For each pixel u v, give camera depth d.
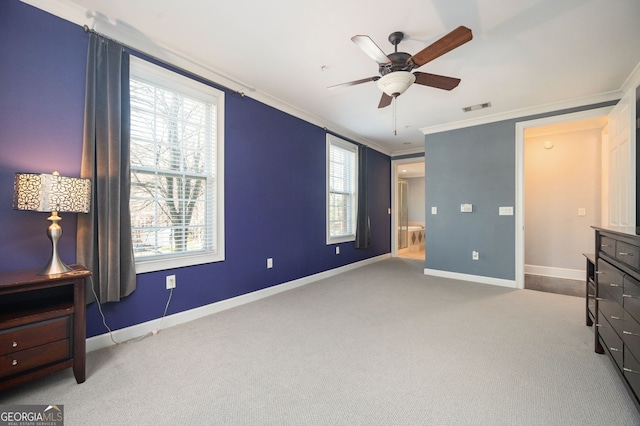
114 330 2.30
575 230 4.57
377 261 6.09
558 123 3.78
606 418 1.45
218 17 2.11
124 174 2.29
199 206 2.93
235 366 1.95
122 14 2.10
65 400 1.59
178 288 2.71
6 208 1.85
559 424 1.42
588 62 2.69
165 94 2.65
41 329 1.64
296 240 4.07
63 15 2.04
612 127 3.26
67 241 2.07
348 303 3.30
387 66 2.19
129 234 2.32
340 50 2.54
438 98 3.54
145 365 1.96
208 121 2.99
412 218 9.86
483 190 4.29
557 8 1.99
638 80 2.75
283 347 2.22
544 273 4.81
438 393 1.66
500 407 1.54
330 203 4.86
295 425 1.42
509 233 4.07
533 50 2.50
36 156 1.95
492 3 1.94
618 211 3.08
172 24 2.20
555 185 4.72
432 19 2.11
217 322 2.73
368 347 2.22
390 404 1.57
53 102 2.01
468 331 2.52
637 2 1.92
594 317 2.21
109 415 1.48
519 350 2.17
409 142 5.82
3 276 1.67
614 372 1.86
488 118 4.20
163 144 2.63
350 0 1.92
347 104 3.80
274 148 3.71
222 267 3.09
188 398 1.62
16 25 1.88
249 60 2.71
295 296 3.58
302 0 1.93
